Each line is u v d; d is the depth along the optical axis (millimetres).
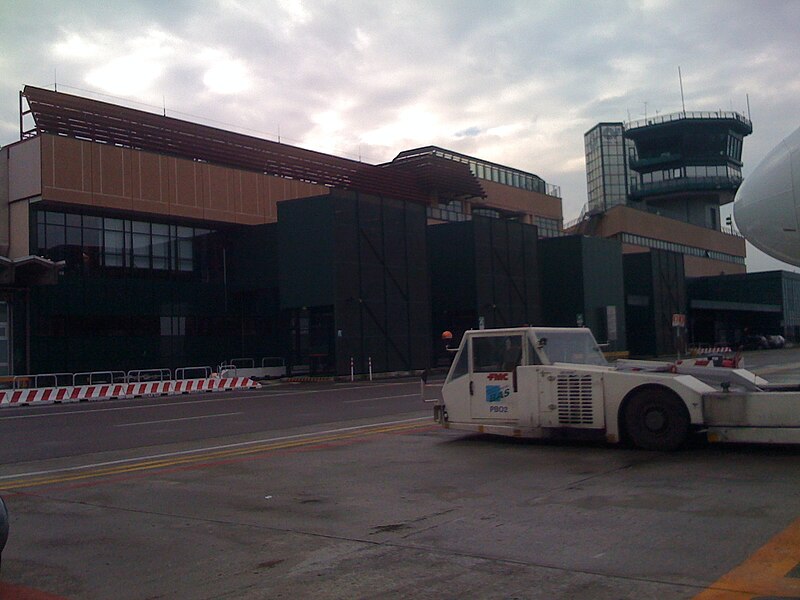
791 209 10031
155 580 6047
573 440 12703
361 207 38719
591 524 7176
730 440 10750
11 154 35875
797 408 10375
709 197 98062
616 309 55125
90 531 7750
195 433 16328
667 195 95938
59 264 33125
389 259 40094
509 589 5422
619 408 11531
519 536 6852
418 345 41406
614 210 80688
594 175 122500
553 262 52938
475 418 12648
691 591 5219
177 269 41375
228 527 7672
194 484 10125
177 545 7070
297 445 13633
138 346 39062
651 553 6145
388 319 39656
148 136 40031
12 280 31906
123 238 38906
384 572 5957
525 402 12180
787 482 8828
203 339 42219
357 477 10180
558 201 73438
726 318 83125
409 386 31047
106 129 38250
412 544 6742
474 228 45281
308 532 7340
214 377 34344
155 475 10977
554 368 11992
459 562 6129
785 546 6215
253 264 43062
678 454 11055
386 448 12828
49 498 9547
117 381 37844
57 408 25438
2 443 15516
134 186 37969
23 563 6660
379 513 8016
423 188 57781
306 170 48750
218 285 43250
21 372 34406
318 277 37219
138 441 15258
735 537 6539
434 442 13320
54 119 36188
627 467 10203
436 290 46188
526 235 50062
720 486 8719
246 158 44906
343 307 37188
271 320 43219
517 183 69312
